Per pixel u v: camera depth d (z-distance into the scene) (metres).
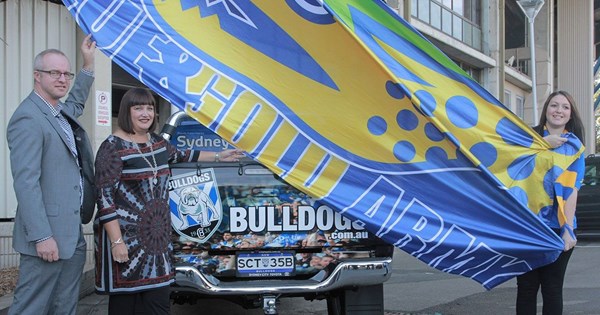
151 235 4.07
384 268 4.61
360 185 4.55
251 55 4.54
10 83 8.64
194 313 6.84
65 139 3.98
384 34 4.49
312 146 4.53
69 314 4.15
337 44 4.50
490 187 4.54
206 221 4.61
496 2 23.64
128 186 4.05
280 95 4.52
